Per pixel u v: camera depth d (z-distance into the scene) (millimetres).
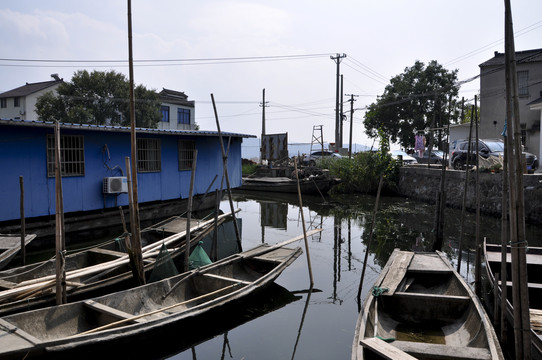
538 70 21781
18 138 9961
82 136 11305
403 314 5844
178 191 14281
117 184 11711
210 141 15703
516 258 3904
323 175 21250
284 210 17219
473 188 15516
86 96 24828
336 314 6453
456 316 5668
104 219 11781
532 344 4293
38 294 5809
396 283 6297
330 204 18641
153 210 13266
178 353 5254
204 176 15430
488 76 23359
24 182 10086
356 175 22562
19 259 9391
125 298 5734
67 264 7520
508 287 6254
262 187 22625
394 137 35406
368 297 5707
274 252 8273
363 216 15578
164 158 13750
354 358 4008
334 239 11820
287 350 5301
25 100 27984
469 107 33625
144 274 6770
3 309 5332
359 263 9352
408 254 7996
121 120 26359
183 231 9188
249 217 15641
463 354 4156
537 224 12203
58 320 5035
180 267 8570
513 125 3865
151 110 26891
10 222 10078
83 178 11344
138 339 4781
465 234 12242
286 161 25594
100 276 6887
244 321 6215
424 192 19234
